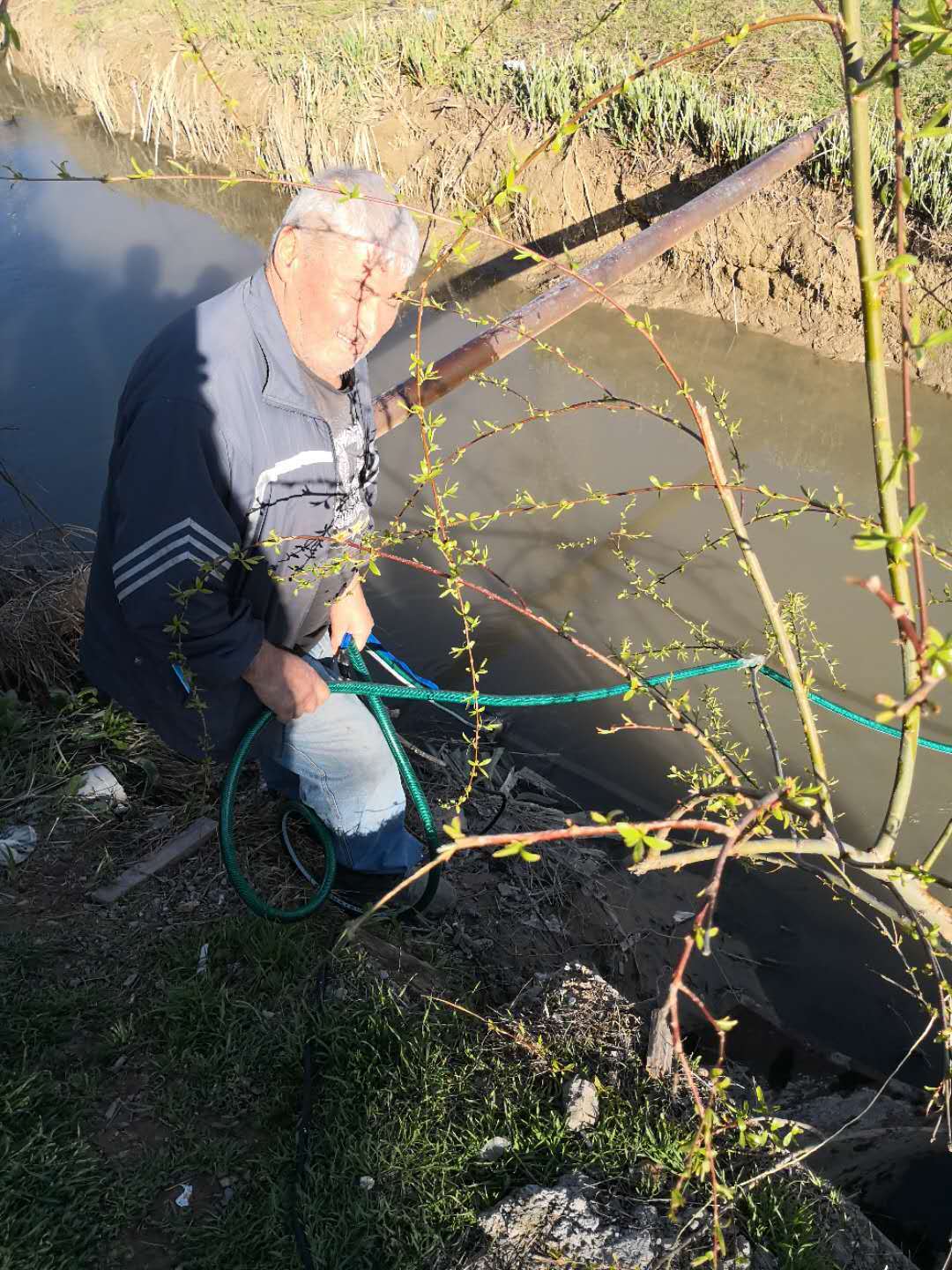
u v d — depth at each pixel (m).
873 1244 2.40
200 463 2.36
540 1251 2.24
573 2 9.61
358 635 3.28
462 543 5.67
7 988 2.84
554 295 4.14
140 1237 2.35
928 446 6.09
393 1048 2.73
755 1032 3.52
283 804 3.55
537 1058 2.68
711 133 7.20
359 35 9.94
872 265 1.48
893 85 1.39
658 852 2.04
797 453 6.20
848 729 4.54
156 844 3.40
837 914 3.92
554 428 6.45
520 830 4.05
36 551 4.88
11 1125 2.49
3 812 3.49
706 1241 2.24
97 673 2.86
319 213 2.31
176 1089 2.64
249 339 2.43
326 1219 2.37
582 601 5.29
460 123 8.58
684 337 7.11
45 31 12.80
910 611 1.55
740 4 8.67
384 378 6.93
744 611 5.10
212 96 10.16
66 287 8.30
